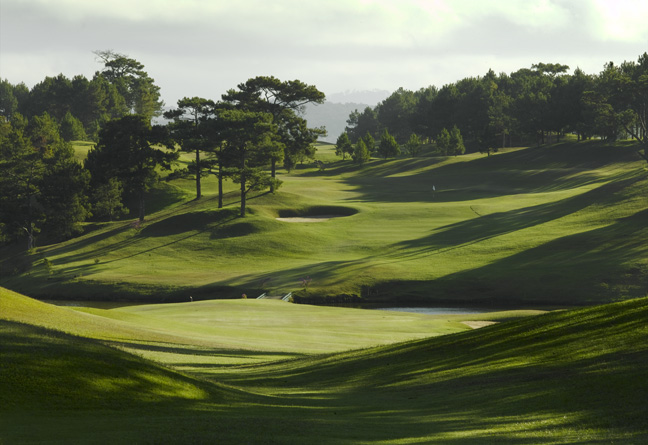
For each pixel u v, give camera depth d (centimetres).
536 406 1655
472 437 1373
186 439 1267
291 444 1274
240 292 7406
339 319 5366
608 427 1410
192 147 11431
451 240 9038
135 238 10200
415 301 6919
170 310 5741
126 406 1602
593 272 7019
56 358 1766
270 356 3519
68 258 9512
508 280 7138
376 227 10162
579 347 2184
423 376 2308
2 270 9581
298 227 10231
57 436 1252
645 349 1970
